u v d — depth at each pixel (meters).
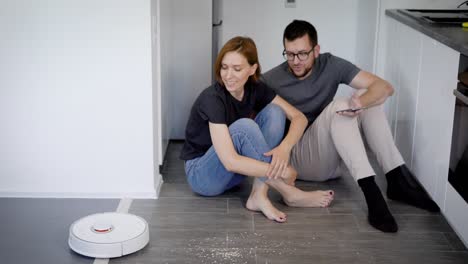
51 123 3.34
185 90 4.34
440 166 3.18
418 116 3.53
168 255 2.82
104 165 3.40
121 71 3.26
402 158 3.48
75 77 3.27
